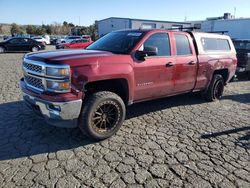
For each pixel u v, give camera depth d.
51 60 3.67
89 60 3.85
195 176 3.27
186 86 5.66
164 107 6.08
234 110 6.09
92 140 4.15
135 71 4.43
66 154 3.71
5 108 5.55
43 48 23.95
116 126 4.29
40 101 3.78
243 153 3.91
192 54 5.66
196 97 7.08
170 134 4.53
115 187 3.00
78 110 3.77
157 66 4.80
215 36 6.48
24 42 23.02
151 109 5.89
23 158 3.56
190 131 4.70
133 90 4.50
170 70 5.09
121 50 4.61
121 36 5.07
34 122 4.80
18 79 8.84
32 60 3.98
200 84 6.05
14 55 19.84
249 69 10.24
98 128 4.09
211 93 6.60
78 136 4.31
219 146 4.12
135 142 4.16
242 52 10.51
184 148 4.02
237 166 3.54
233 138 4.46
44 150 3.81
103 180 3.12
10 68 11.71
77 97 3.72
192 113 5.73
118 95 4.54
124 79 4.32
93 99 3.93
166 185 3.07
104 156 3.69
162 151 3.89
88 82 3.82
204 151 3.94
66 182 3.06
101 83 4.28
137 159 3.63
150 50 4.39
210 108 6.18
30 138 4.17
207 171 3.39
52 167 3.37
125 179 3.15
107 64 4.02
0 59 16.19
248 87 9.06
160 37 5.00
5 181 3.04
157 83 4.91
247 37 23.47
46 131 4.45
